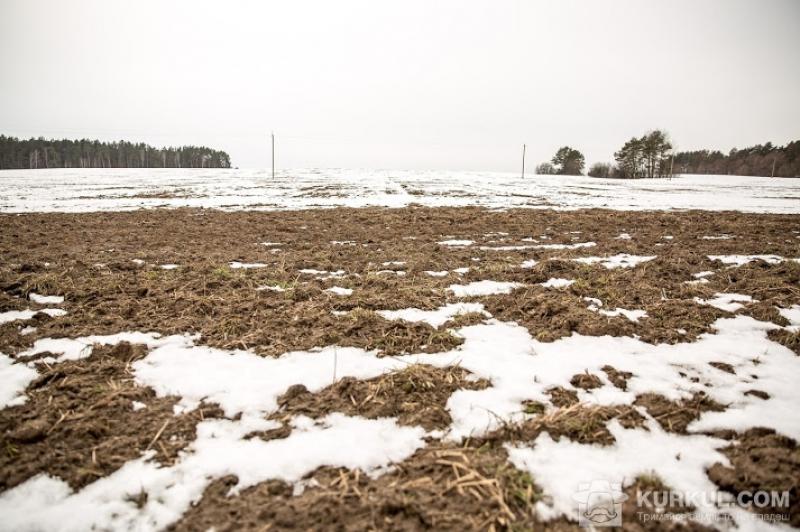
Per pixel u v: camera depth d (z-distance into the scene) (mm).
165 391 3432
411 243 10320
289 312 5059
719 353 4098
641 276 6684
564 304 5160
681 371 3766
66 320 4730
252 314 4996
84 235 11289
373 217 15438
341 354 4070
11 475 2523
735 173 111562
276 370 3764
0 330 4496
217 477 2535
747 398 3344
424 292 5934
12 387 3436
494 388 3488
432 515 2240
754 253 8883
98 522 2229
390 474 2553
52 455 2678
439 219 15016
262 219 14820
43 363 3828
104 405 3207
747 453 2707
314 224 13648
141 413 3148
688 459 2684
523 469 2576
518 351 4156
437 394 3402
